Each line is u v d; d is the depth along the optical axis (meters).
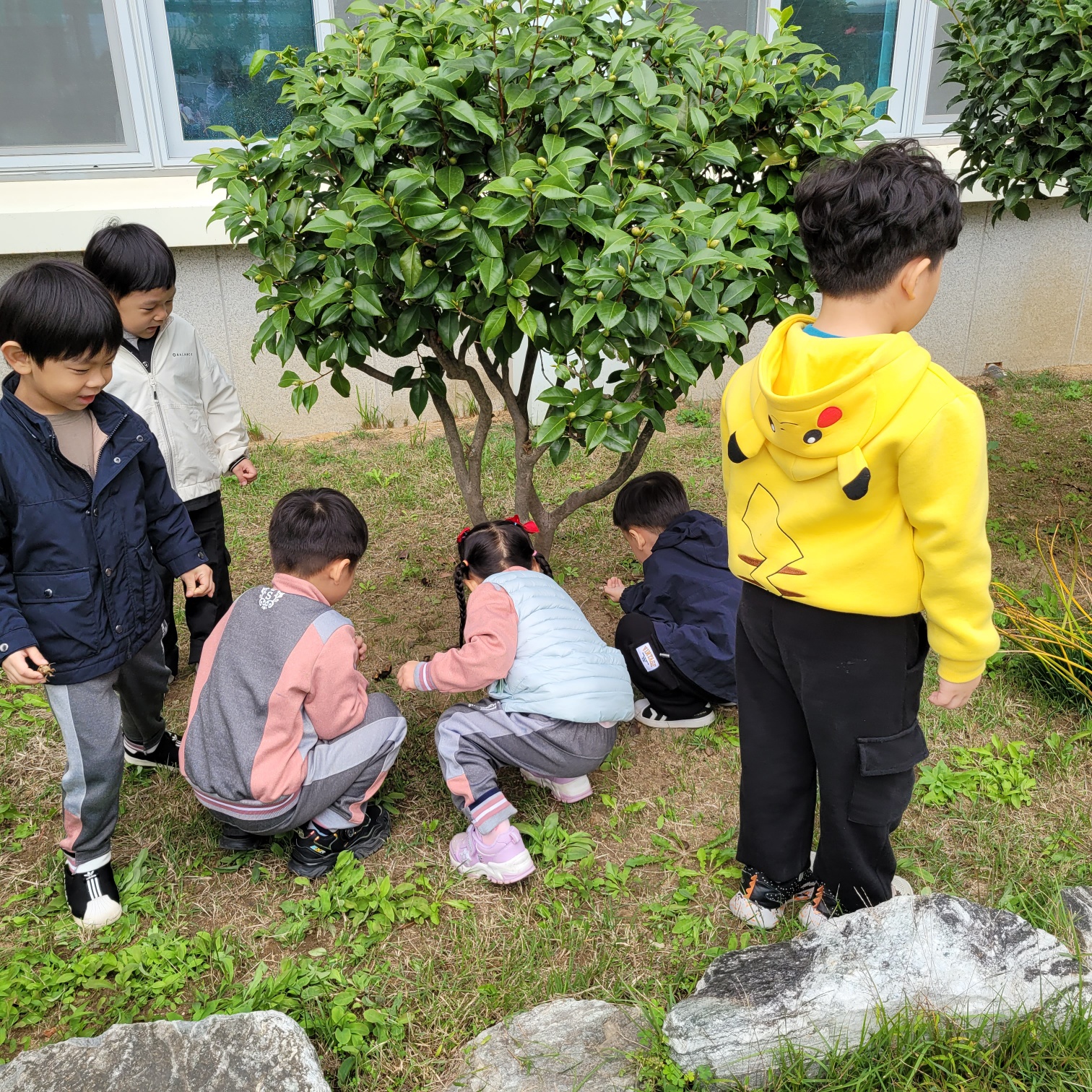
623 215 2.35
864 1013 1.93
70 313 1.99
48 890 2.45
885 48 6.10
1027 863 2.49
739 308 2.83
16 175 5.16
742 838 2.31
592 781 2.88
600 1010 2.06
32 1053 1.86
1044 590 3.59
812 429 1.78
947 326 6.63
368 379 5.84
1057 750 2.92
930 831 2.63
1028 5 3.67
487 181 2.57
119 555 2.29
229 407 3.32
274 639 2.37
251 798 2.32
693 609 3.02
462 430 5.77
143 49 5.13
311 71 2.70
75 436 2.20
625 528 3.31
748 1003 1.93
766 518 1.99
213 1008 2.07
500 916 2.38
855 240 1.76
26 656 2.10
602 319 2.29
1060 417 5.91
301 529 2.45
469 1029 2.06
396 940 2.30
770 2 5.80
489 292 2.32
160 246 2.79
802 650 1.99
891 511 1.82
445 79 2.35
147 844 2.62
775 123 2.81
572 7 2.63
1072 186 3.67
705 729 3.09
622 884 2.46
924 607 1.88
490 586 2.65
